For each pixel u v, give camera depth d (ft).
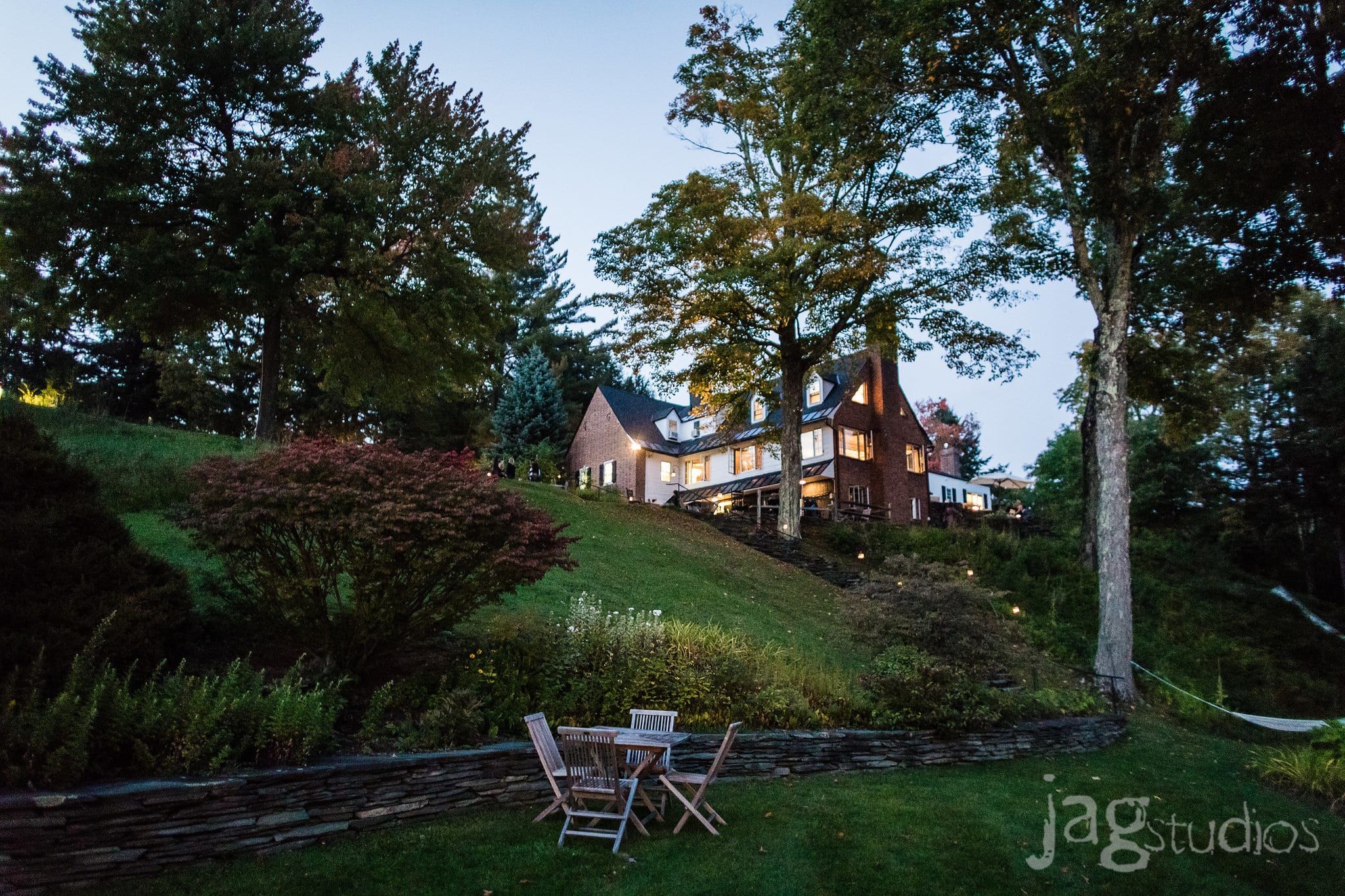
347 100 74.49
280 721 18.94
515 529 26.08
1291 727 45.75
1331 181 43.73
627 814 19.75
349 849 17.84
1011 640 55.77
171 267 62.13
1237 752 42.70
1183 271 67.62
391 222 71.87
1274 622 79.41
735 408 91.97
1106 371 57.06
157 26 66.13
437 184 73.15
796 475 82.48
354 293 77.00
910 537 87.25
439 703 24.13
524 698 25.75
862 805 24.25
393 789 19.85
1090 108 52.90
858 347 82.43
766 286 72.64
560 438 146.92
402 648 28.55
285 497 23.44
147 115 65.46
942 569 41.14
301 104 73.51
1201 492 109.09
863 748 29.96
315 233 65.05
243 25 70.28
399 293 76.33
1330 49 42.57
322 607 25.31
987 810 25.03
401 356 82.99
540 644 28.78
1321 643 75.31
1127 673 52.80
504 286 82.23
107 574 21.80
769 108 76.95
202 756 17.85
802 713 30.89
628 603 46.57
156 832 15.90
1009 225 77.10
